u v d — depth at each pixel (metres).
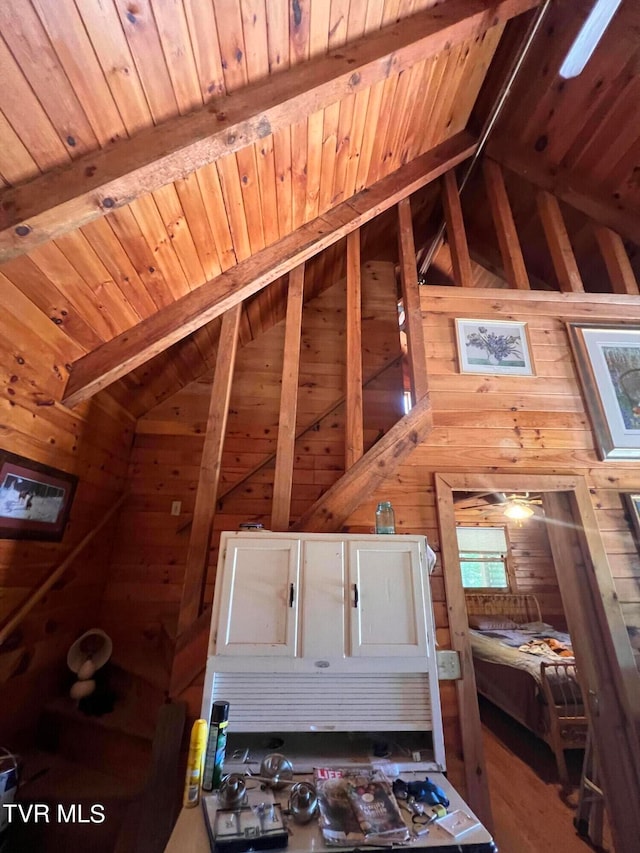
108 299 2.03
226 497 2.93
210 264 2.29
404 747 1.50
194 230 2.04
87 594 2.59
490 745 3.39
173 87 1.46
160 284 2.16
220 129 1.54
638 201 2.86
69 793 1.83
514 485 2.20
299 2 1.52
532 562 5.95
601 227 2.97
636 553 2.13
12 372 1.82
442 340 2.52
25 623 2.06
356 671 1.54
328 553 1.69
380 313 3.53
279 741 1.49
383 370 3.36
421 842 1.03
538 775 2.90
